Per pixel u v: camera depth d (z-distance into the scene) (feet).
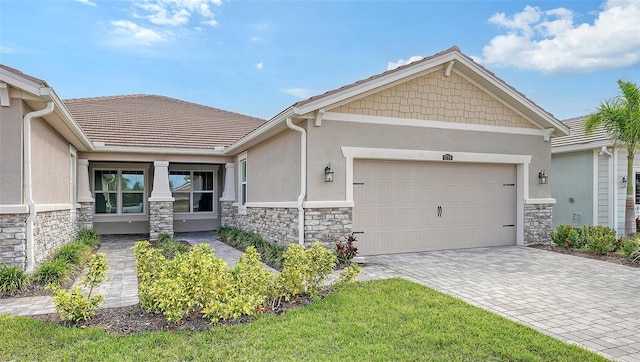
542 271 28.12
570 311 19.52
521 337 15.81
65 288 23.94
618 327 17.46
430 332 16.25
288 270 20.30
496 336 15.93
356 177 33.53
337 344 15.11
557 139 52.11
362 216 33.71
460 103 36.35
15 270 22.99
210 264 18.34
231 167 53.72
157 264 20.84
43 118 29.14
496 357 14.23
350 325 16.93
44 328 16.51
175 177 58.13
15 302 20.89
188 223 58.44
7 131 24.52
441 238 36.55
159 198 47.80
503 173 39.14
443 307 19.45
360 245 33.60
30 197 25.41
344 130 32.27
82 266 30.12
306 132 31.40
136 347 14.76
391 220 34.68
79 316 17.13
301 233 31.27
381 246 34.32
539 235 39.58
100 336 15.78
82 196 45.83
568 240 37.22
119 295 22.58
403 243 35.09
